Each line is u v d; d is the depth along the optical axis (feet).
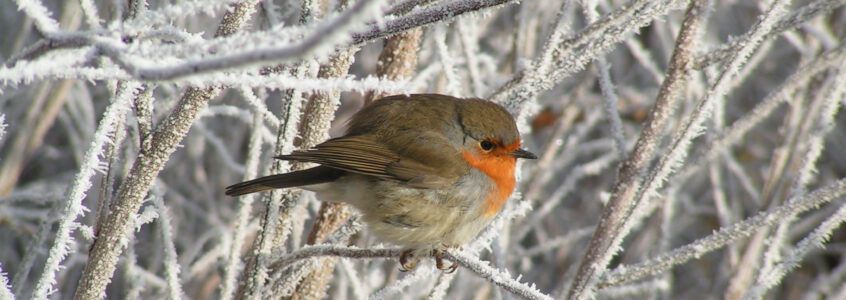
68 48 11.28
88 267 17.42
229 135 38.34
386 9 17.78
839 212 21.11
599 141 37.76
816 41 31.07
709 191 40.83
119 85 16.88
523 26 29.96
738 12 41.29
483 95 26.50
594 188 41.86
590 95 40.93
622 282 20.38
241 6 17.39
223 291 21.70
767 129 42.65
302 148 21.98
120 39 11.49
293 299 22.43
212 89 17.24
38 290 16.28
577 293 20.34
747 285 27.32
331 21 8.09
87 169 16.51
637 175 21.04
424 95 24.43
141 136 17.42
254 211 31.86
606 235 20.93
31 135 30.60
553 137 33.86
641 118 41.57
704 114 20.33
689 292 39.91
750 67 26.58
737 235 20.17
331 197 22.62
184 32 13.00
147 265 34.91
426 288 32.40
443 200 23.11
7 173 30.37
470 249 22.48
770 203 26.78
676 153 20.39
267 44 9.80
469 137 23.38
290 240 23.11
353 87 12.07
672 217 39.40
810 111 26.61
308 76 20.36
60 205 21.31
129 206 17.33
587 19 23.59
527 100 23.77
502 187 24.08
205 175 38.47
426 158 22.88
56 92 30.86
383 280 30.55
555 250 39.83
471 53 26.78
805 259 39.86
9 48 34.01
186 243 34.78
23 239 35.19
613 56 42.37
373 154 22.48
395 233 23.13
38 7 11.57
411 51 23.97
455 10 15.60
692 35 20.62
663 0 21.59
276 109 38.68
